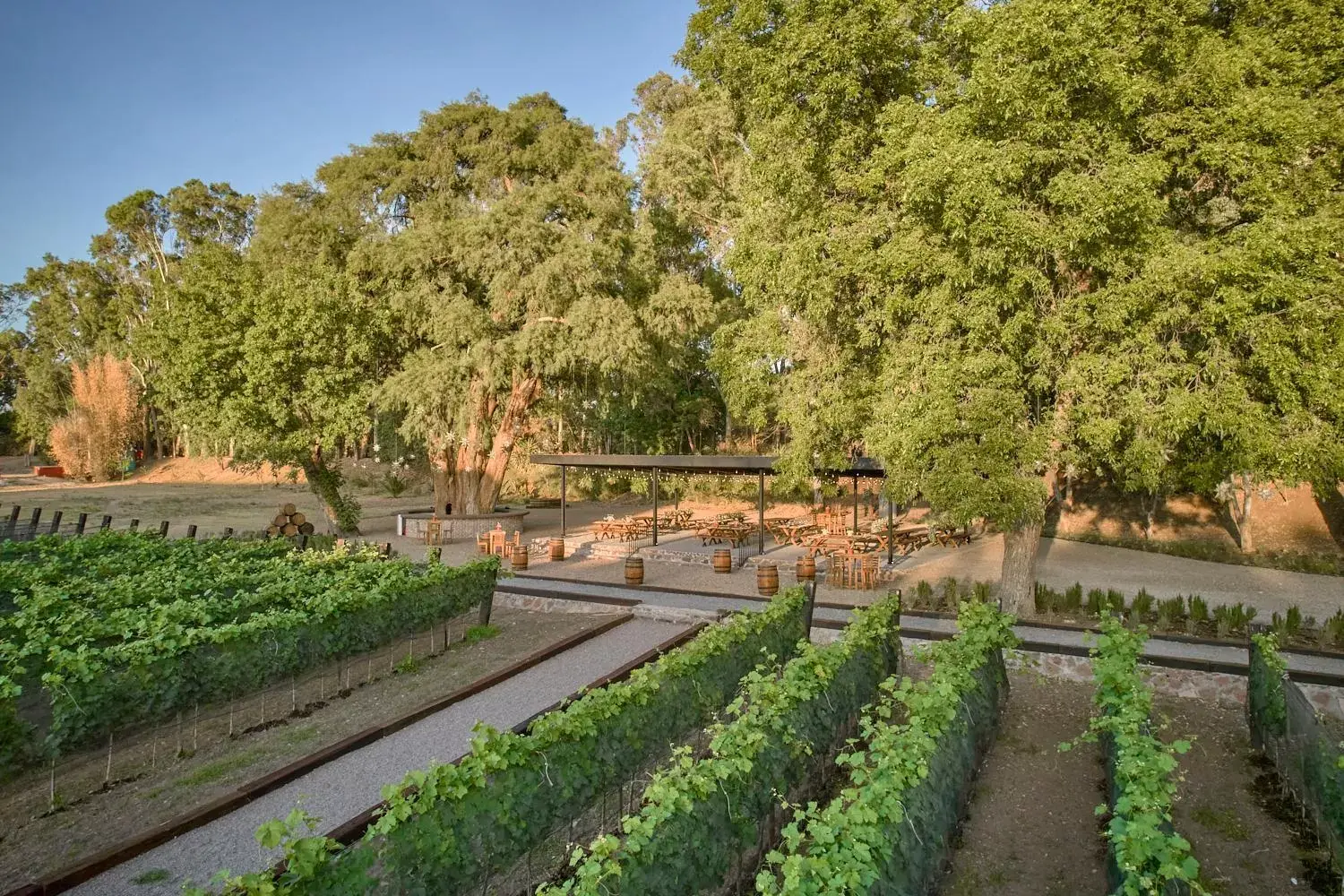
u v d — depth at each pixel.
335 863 3.73
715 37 14.80
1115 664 6.96
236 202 52.19
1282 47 10.77
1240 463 10.38
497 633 12.61
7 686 6.57
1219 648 11.37
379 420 32.81
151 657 7.57
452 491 28.31
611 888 3.79
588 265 23.36
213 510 34.91
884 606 9.86
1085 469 12.78
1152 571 19.31
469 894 4.80
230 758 7.59
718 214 31.73
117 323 56.84
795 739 6.06
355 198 27.14
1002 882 5.46
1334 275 9.60
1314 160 10.79
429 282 24.62
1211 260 9.62
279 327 23.14
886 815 4.30
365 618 10.06
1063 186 9.91
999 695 8.79
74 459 51.94
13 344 68.69
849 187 12.76
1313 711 6.33
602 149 27.81
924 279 11.68
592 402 30.59
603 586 16.56
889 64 12.23
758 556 21.03
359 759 7.45
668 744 6.75
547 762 5.17
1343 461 9.65
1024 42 10.05
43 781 7.11
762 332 16.62
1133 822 4.31
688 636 11.98
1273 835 6.16
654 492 22.69
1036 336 11.26
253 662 8.52
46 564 13.73
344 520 26.61
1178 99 10.49
